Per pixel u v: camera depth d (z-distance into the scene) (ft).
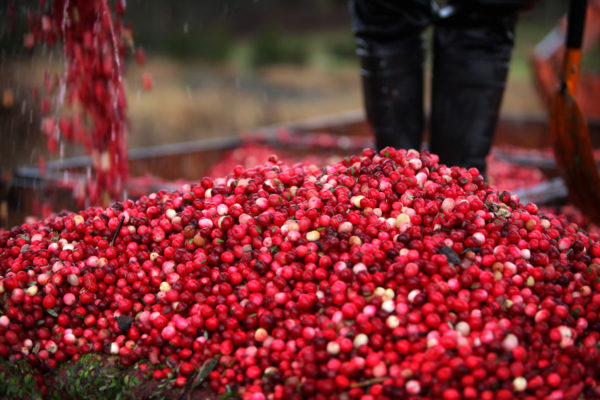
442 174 5.42
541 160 12.66
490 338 4.06
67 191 8.52
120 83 7.70
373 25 7.25
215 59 39.27
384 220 4.96
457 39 7.08
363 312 4.32
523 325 4.25
